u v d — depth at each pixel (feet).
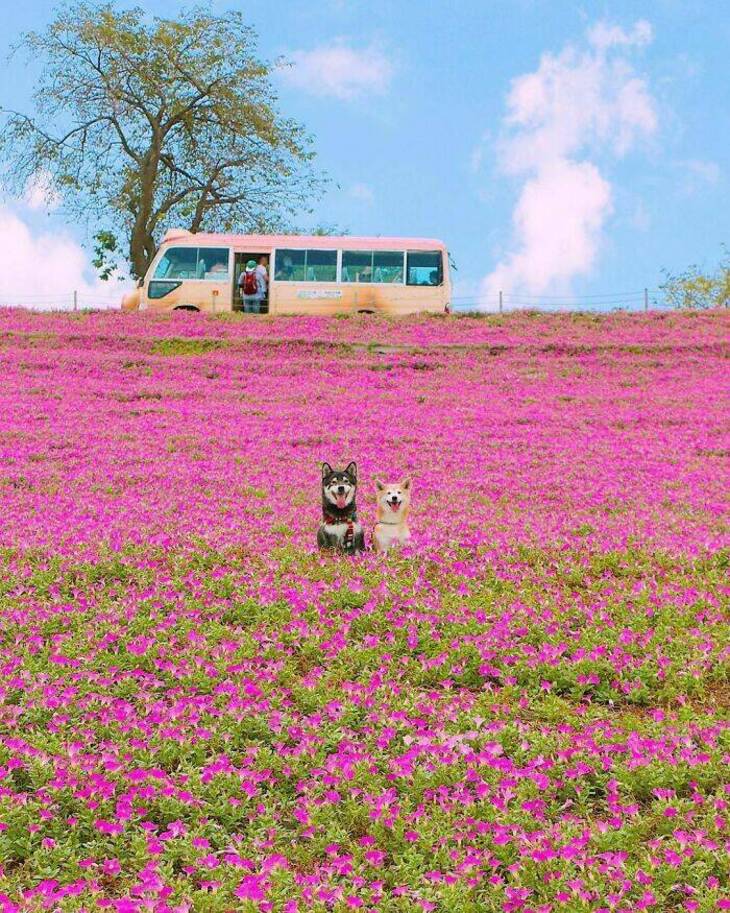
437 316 139.95
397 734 26.94
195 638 33.19
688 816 22.30
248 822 23.31
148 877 20.24
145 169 187.62
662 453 77.30
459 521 52.39
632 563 43.29
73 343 121.29
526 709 28.68
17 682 29.53
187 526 51.85
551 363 115.44
